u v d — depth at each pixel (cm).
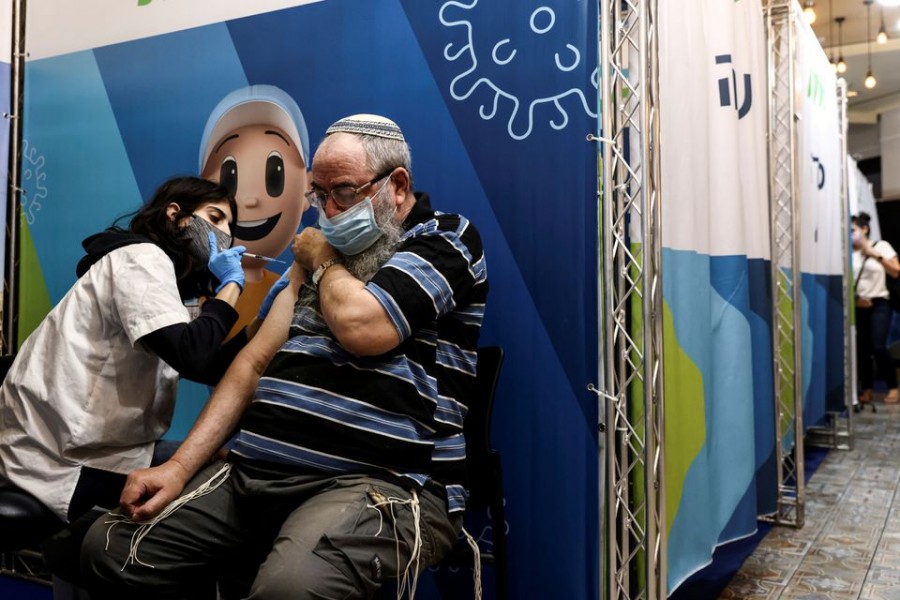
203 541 164
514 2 215
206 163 264
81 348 176
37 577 279
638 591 212
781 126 362
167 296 172
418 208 180
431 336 168
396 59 232
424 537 159
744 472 256
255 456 165
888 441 535
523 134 213
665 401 222
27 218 294
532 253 210
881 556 294
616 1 199
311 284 177
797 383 338
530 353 209
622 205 199
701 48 241
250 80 256
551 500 206
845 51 982
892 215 1134
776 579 270
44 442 177
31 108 295
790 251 362
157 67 273
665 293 224
